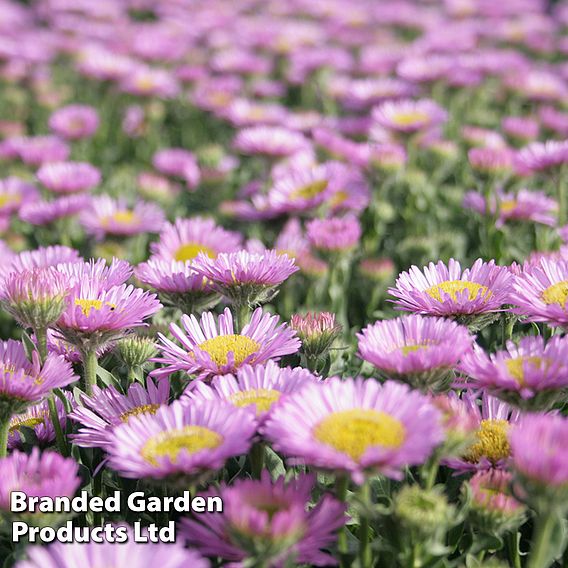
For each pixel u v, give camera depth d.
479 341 0.85
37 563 0.65
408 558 0.69
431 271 0.79
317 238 0.91
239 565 0.67
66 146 1.34
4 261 0.88
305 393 0.69
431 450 0.69
